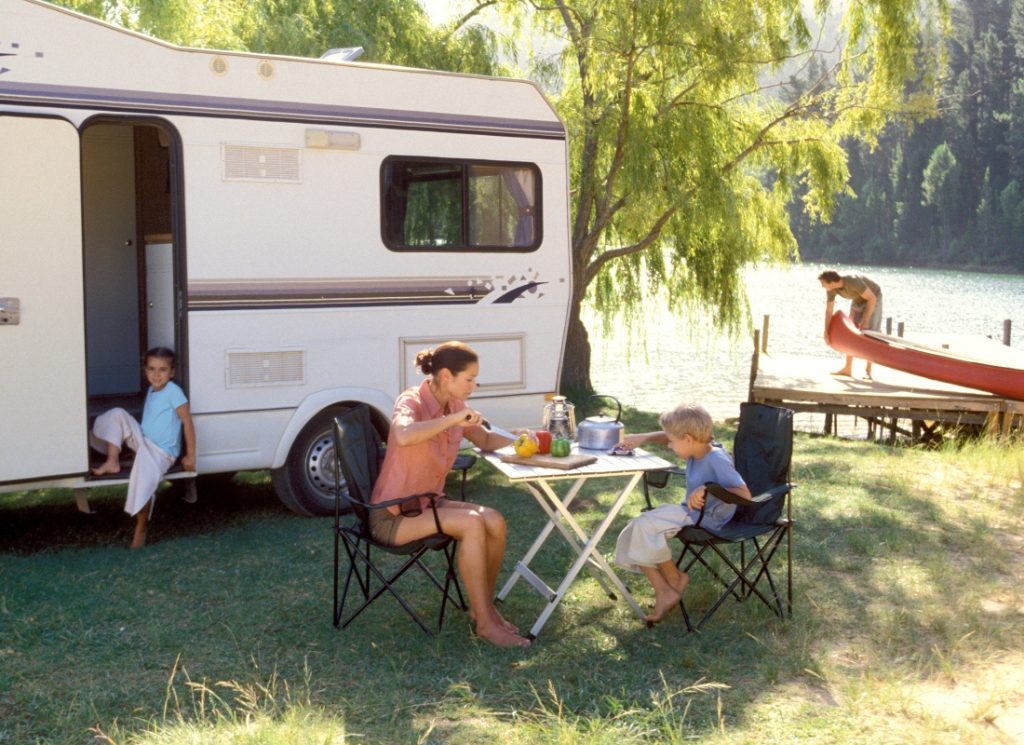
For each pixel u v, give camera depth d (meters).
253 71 6.47
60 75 5.89
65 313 5.93
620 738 3.71
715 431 10.75
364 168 6.84
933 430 11.16
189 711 4.00
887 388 10.93
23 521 6.87
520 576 5.57
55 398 5.94
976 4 81.62
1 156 5.73
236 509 7.19
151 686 4.21
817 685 4.25
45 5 5.85
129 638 4.71
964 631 4.80
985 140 75.19
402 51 12.61
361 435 5.11
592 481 8.01
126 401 7.85
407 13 12.58
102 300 8.09
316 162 6.68
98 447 6.23
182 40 10.89
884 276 65.44
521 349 7.51
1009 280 61.31
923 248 75.69
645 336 13.68
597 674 4.32
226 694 4.14
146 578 5.56
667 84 11.70
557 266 7.62
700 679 4.27
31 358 5.86
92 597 5.21
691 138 11.34
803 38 11.90
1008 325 13.59
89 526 6.74
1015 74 75.75
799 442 9.89
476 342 7.32
